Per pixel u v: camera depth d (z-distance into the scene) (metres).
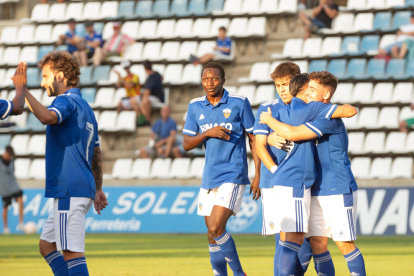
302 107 15.84
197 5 64.50
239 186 17.73
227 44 57.72
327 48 55.59
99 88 59.12
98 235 43.25
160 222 45.03
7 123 56.34
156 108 56.09
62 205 13.77
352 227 15.86
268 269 23.19
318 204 16.16
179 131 54.25
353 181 16.09
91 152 14.60
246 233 42.94
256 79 54.31
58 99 13.98
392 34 55.00
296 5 60.53
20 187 48.66
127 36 61.44
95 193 14.54
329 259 16.44
